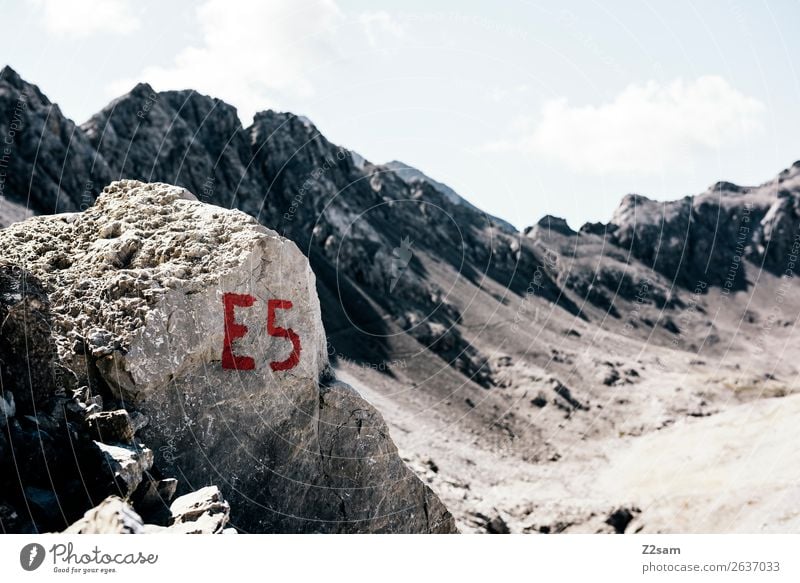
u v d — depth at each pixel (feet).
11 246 45.24
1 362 33.19
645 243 561.02
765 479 157.38
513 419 319.68
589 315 479.82
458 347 372.38
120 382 39.06
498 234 513.45
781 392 372.99
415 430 274.16
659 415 331.16
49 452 32.14
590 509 180.75
